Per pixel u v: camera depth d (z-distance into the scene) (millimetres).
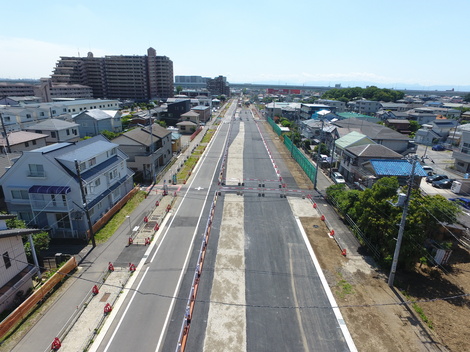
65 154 25703
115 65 142750
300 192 37062
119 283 19703
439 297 18875
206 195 35438
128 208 31156
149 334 15844
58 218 25062
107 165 29688
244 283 20031
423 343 15523
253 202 33688
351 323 16828
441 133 67125
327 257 23125
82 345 14984
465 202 33031
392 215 20797
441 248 22672
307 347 15281
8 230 17656
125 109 114312
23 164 23953
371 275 20984
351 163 38375
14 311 15883
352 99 144750
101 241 24766
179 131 77250
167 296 18688
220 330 16234
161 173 42781
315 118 77125
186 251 23672
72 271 20766
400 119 82688
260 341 15594
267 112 112625
